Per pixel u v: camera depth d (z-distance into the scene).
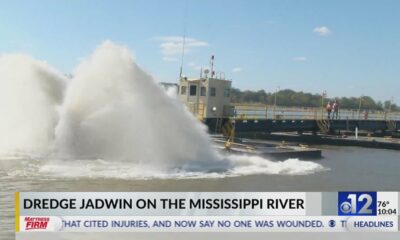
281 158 24.09
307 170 20.72
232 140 27.75
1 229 10.52
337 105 48.06
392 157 29.48
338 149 34.56
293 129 39.97
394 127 53.16
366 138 41.09
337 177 19.25
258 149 25.52
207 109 30.41
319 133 44.00
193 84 30.64
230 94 31.94
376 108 94.38
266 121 36.09
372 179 19.25
